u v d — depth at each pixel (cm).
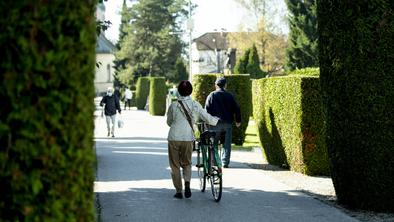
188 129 1423
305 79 1848
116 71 12731
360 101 1233
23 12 477
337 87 1274
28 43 478
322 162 1861
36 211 491
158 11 12081
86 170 533
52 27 489
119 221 1180
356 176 1266
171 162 1445
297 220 1188
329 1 1281
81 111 512
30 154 484
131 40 11931
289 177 1845
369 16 1211
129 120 5316
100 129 4156
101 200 1419
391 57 1209
